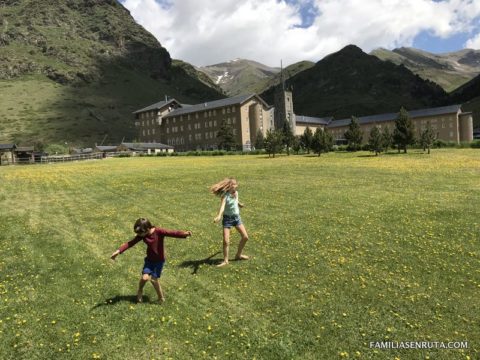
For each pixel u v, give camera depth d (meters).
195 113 164.12
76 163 74.25
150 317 8.51
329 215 17.25
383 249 12.37
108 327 8.16
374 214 17.08
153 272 9.13
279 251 12.62
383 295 9.21
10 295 9.90
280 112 174.12
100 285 10.35
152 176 38.53
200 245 13.57
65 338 7.79
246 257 12.03
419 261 11.24
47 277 11.05
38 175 45.00
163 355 7.19
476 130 169.25
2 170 57.94
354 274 10.51
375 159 55.91
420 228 14.55
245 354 7.18
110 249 13.59
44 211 21.36
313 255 12.06
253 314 8.53
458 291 9.29
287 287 9.84
